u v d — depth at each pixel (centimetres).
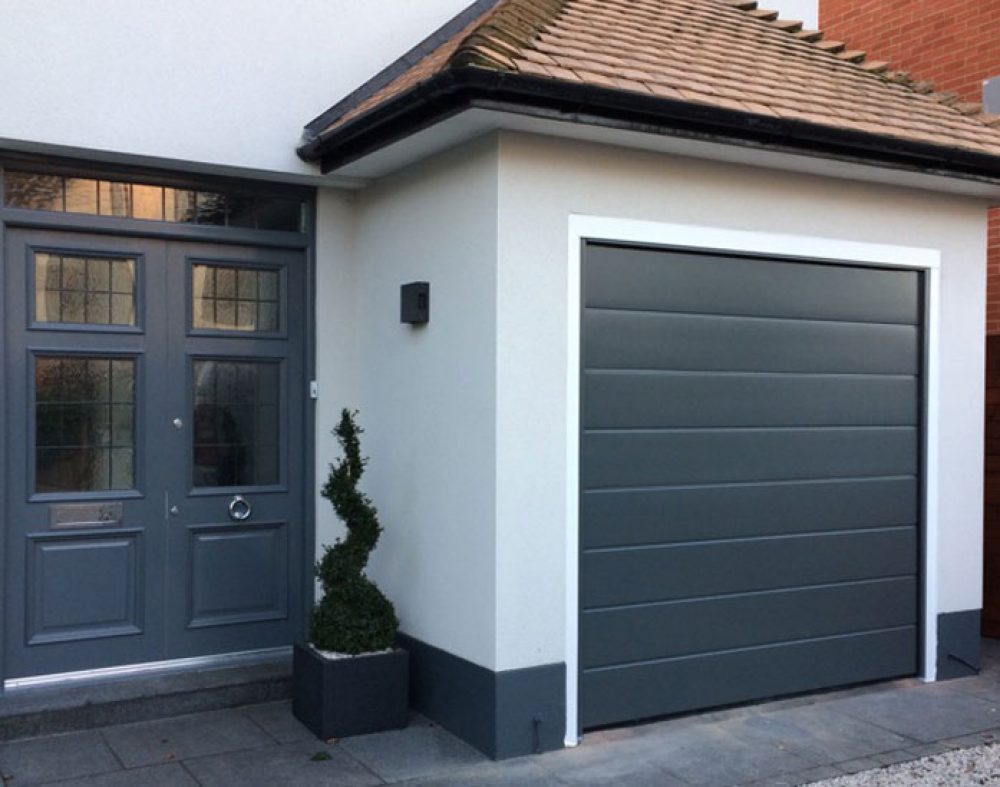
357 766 472
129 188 555
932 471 632
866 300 613
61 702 510
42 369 535
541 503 497
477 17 638
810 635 589
